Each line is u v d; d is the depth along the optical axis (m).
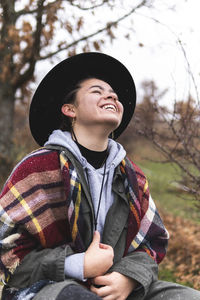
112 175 1.67
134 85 1.96
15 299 1.41
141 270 1.51
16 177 1.55
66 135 1.72
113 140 1.87
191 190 2.98
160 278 3.54
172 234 4.70
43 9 3.79
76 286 1.32
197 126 2.95
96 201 1.61
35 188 1.53
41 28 3.97
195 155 3.07
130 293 1.54
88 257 1.43
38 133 1.89
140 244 1.67
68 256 1.44
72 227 1.49
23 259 1.45
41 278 1.40
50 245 1.51
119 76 1.94
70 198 1.51
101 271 1.44
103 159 1.74
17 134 4.71
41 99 1.81
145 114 3.18
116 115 1.68
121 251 1.58
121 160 1.70
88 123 1.67
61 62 1.75
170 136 3.19
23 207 1.50
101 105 1.66
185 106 3.00
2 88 5.16
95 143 1.69
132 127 3.22
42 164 1.57
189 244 4.24
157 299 1.52
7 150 4.96
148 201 1.75
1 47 4.32
